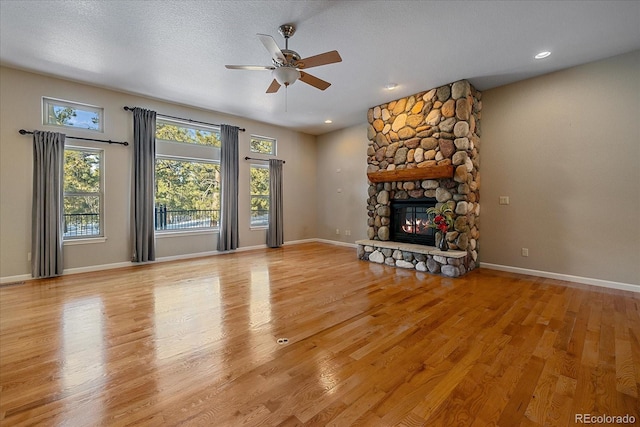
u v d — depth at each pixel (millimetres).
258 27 2891
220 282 3879
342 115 5996
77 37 3074
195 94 4773
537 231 4105
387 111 5137
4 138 3789
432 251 4328
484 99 4574
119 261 4711
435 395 1623
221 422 1423
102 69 3842
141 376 1802
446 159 4309
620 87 3445
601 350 2096
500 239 4449
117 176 4668
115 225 4664
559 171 3902
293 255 5816
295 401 1575
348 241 7039
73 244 4309
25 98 3912
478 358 2006
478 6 2568
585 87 3678
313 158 7777
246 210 6402
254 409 1514
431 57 3506
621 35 3027
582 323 2555
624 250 3471
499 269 4465
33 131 3926
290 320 2656
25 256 3945
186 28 2914
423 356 2037
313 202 7785
